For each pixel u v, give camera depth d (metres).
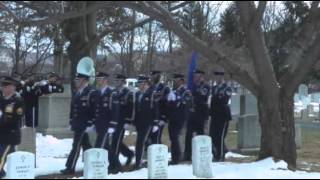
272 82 17.05
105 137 15.95
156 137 17.72
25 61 60.28
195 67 19.97
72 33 18.92
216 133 19.23
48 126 27.19
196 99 18.89
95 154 12.66
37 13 16.25
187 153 18.97
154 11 15.80
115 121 15.95
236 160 19.39
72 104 16.28
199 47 16.64
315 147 25.95
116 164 16.45
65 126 27.56
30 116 27.47
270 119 17.17
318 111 45.47
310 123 41.16
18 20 16.08
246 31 16.78
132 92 16.88
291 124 17.42
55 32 26.48
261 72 17.00
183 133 21.11
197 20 22.89
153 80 17.67
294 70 17.38
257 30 16.59
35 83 28.25
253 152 22.72
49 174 16.00
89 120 16.02
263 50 16.81
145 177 13.89
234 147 24.31
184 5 18.06
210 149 14.21
